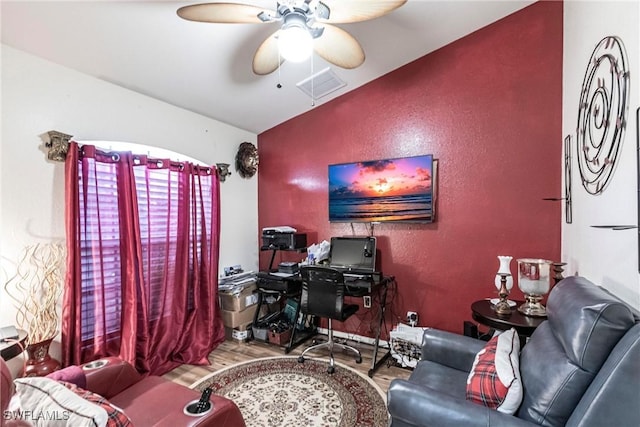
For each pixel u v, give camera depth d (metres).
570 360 1.13
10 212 1.99
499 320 1.97
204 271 3.14
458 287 2.82
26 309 2.03
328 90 3.23
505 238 2.62
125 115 2.61
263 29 2.22
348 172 3.29
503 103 2.60
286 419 2.06
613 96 1.39
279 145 3.81
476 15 2.49
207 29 2.12
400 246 3.09
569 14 2.19
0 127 1.94
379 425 2.00
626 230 1.26
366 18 1.65
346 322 3.41
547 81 2.44
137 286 2.54
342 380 2.54
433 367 1.85
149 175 2.76
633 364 0.95
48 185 2.15
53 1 1.71
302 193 3.67
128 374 1.72
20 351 1.78
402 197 3.01
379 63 2.94
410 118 3.01
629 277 1.24
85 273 2.32
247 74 2.71
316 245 3.40
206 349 2.97
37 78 2.09
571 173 2.12
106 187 2.44
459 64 2.77
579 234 1.93
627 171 1.26
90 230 2.35
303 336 3.41
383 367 2.76
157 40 2.14
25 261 2.04
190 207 3.02
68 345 2.16
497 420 1.15
